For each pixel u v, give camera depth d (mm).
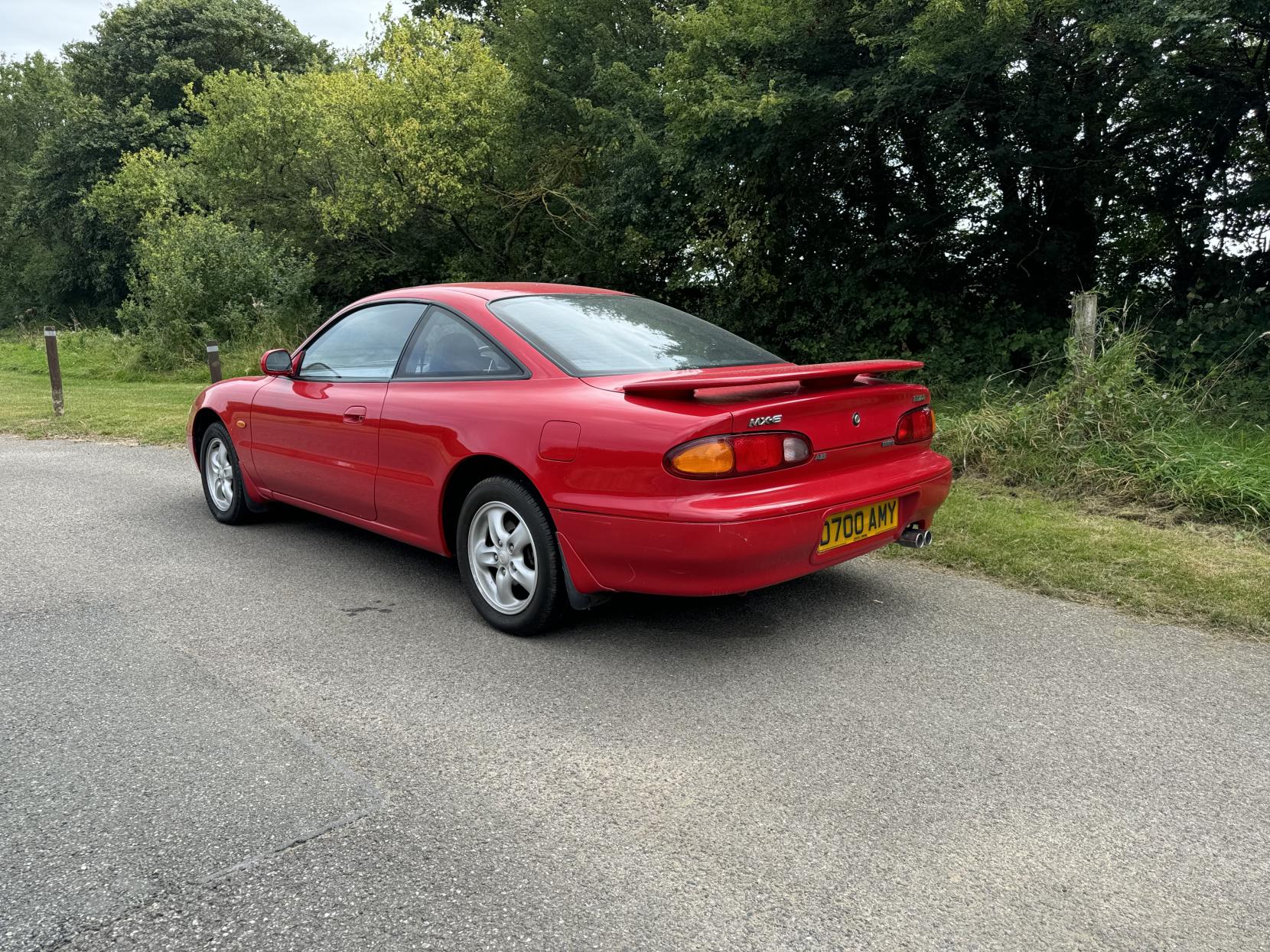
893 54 11227
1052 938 1857
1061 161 11680
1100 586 4074
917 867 2092
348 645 3490
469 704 2959
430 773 2512
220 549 4883
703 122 12398
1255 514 5000
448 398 3721
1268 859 2133
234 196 25016
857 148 13008
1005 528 4914
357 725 2807
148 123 37500
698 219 15336
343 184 22203
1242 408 8102
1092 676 3178
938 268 13539
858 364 3457
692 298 17594
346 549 4898
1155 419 6238
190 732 2750
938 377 12359
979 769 2535
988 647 3449
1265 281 11375
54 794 2387
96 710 2895
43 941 1821
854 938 1852
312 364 4652
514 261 22250
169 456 8102
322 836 2201
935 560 4539
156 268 19797
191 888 1996
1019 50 10359
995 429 6539
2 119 46281
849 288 13609
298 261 22859
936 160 12766
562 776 2496
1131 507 5457
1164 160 11828
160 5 40062
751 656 3365
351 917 1904
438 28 20781
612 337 3744
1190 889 2025
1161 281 12750
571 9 20078
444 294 4070
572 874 2057
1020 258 12984
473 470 3697
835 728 2787
